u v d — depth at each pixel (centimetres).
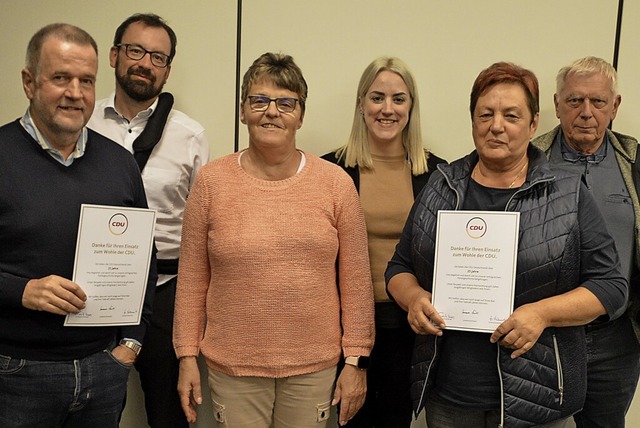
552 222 138
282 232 162
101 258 150
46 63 139
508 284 140
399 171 207
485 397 143
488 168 150
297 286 162
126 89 202
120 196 155
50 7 239
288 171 172
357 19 227
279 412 173
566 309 135
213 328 169
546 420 139
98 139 160
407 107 201
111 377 156
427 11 225
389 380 199
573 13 221
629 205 189
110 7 236
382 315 196
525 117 141
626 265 187
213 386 172
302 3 228
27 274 142
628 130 224
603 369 195
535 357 138
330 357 169
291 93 166
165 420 211
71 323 146
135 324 157
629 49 220
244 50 231
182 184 211
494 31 223
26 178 141
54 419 150
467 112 227
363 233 177
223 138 236
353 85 229
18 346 144
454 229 146
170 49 208
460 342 147
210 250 168
